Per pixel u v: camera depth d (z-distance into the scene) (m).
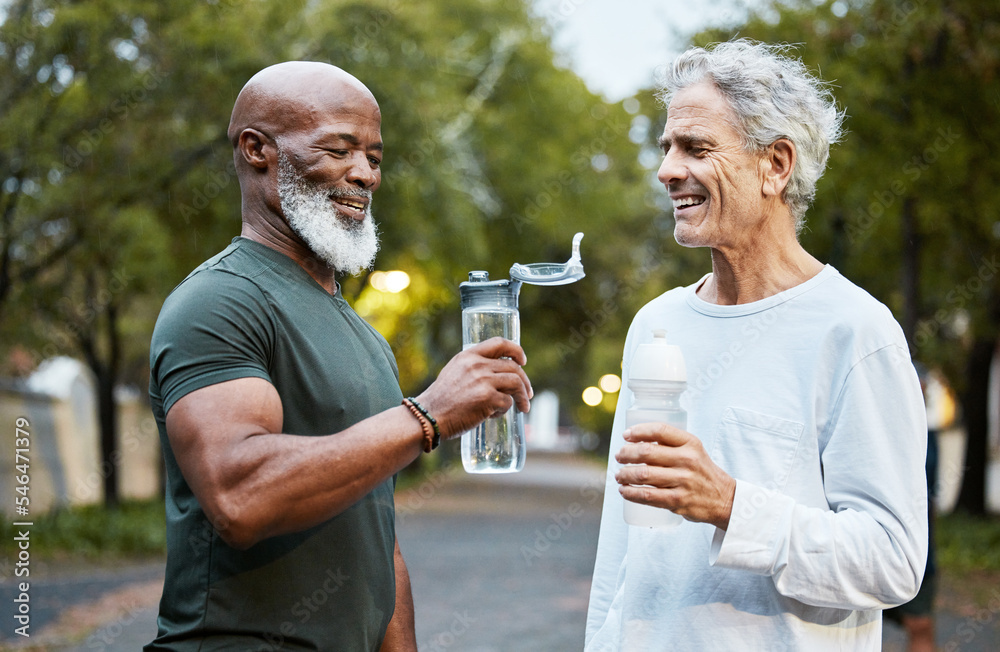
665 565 2.21
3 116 10.98
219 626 2.11
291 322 2.19
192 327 2.05
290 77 2.32
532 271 2.22
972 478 17.62
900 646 6.84
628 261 24.12
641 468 1.93
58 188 11.15
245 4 11.81
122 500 18.80
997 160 10.74
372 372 2.34
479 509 21.34
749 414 2.16
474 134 18.77
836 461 2.05
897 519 1.98
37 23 10.66
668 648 2.16
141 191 12.15
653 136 15.79
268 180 2.32
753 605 2.09
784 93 2.20
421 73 13.55
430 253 15.16
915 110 10.90
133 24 11.10
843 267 12.32
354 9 12.97
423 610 8.84
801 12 11.19
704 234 2.22
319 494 1.90
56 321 13.03
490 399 2.01
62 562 11.49
